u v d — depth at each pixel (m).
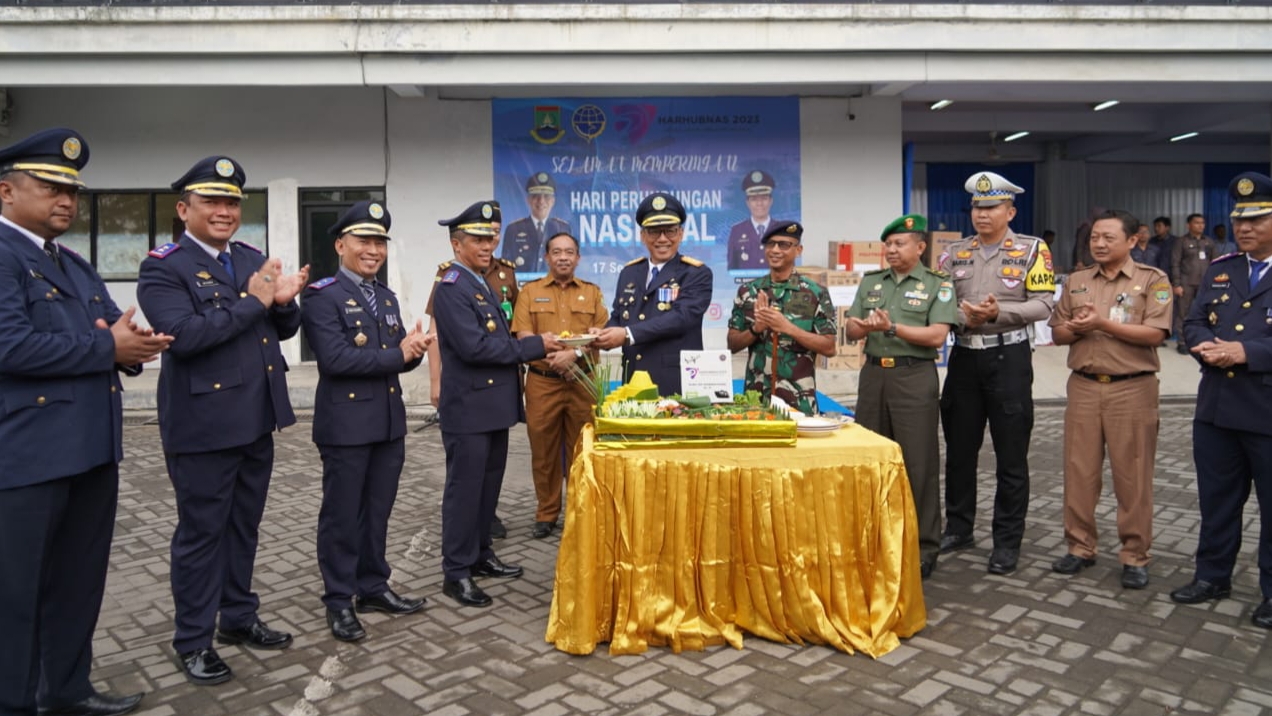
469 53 8.78
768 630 3.29
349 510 3.47
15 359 2.45
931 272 4.04
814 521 3.23
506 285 5.49
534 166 9.93
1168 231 11.85
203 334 2.93
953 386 4.29
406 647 3.34
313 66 8.78
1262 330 3.42
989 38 8.95
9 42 8.44
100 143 9.80
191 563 3.07
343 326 3.46
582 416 4.75
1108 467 5.98
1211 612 3.56
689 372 3.62
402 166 9.88
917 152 15.07
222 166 3.08
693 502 3.28
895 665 3.10
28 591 2.58
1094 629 3.41
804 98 10.11
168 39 8.52
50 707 2.81
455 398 3.80
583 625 3.22
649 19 8.73
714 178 10.09
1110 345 3.88
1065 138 14.70
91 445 2.69
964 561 4.25
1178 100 10.46
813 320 4.12
